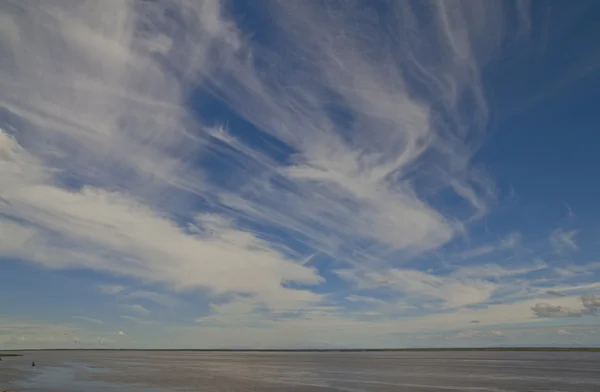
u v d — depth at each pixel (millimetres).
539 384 63062
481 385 62344
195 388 60094
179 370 100750
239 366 121125
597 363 124438
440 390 56875
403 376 79562
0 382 69062
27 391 57094
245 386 62688
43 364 129000
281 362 152500
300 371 96062
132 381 70562
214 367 115000
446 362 141375
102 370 99875
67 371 95500
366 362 148875
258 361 164500
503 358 179500
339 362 150250
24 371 94312
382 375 82438
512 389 57188
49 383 67062
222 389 58844
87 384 65375
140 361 161625
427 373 86812
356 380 71938
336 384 65312
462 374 83125
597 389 57000
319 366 119062
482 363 130250
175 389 58844
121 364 132625
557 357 188375
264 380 72438
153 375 84000
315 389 58688
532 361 142875
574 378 72250
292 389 58719
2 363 133125
